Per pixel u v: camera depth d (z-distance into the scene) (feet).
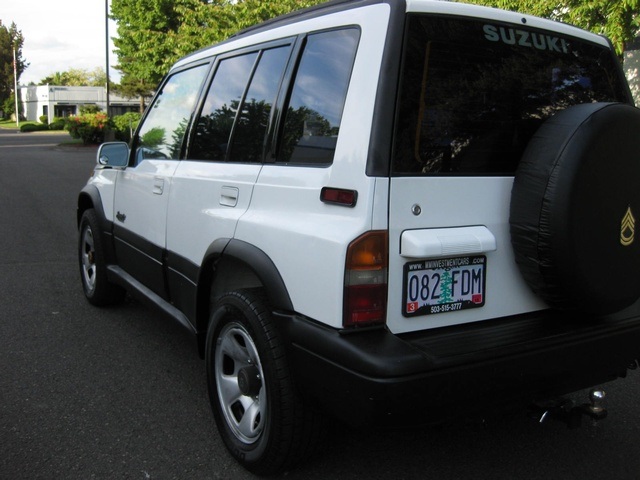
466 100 8.82
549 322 9.09
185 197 12.05
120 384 13.21
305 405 8.91
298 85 9.64
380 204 7.94
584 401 12.60
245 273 10.61
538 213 8.50
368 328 8.00
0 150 98.43
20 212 36.52
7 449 10.54
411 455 10.57
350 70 8.62
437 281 8.45
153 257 13.61
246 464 9.79
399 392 7.43
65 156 84.89
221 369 10.51
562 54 10.00
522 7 26.23
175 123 13.51
